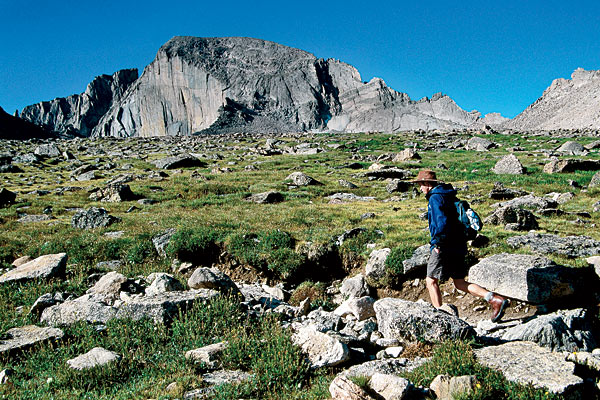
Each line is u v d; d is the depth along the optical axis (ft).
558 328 24.76
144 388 21.34
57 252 49.55
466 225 27.43
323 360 23.81
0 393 21.24
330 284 45.11
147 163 148.46
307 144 202.69
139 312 29.55
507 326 30.19
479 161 133.69
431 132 273.75
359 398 18.24
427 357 24.31
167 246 50.31
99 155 180.34
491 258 37.24
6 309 34.37
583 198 73.00
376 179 106.63
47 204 80.48
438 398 18.80
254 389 21.17
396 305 28.43
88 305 31.65
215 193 93.20
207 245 49.96
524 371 20.07
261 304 36.50
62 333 28.14
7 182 113.19
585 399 18.86
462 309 36.60
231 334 27.17
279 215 65.98
